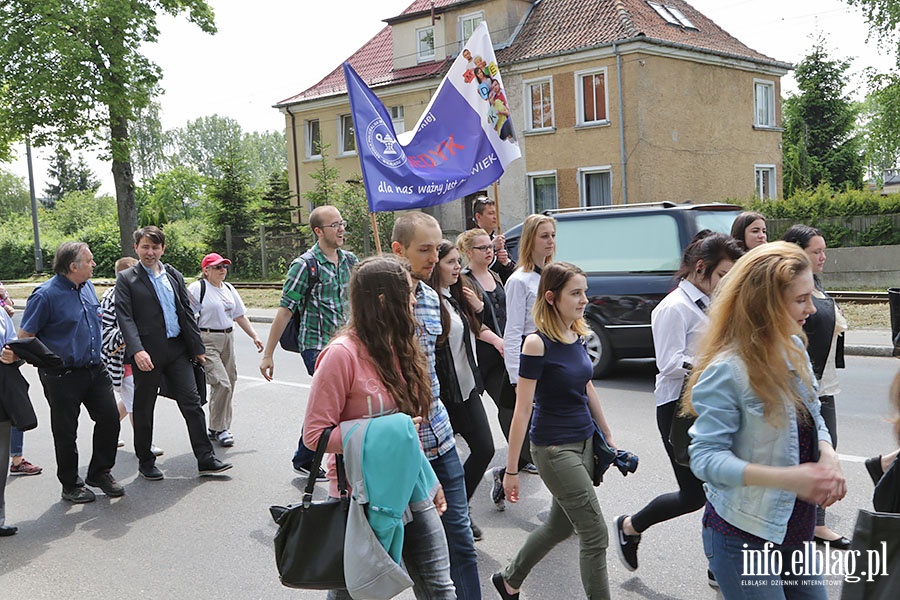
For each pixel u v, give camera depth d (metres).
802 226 4.41
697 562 4.40
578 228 9.69
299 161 33.06
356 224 27.52
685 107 24.70
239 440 7.48
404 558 3.00
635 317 9.12
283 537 2.89
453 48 28.05
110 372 7.19
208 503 5.78
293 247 30.42
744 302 2.42
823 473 2.27
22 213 73.50
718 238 3.79
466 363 4.42
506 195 26.44
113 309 7.10
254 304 21.06
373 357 2.97
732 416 2.43
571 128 24.62
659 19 25.41
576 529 3.55
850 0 24.94
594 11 25.11
